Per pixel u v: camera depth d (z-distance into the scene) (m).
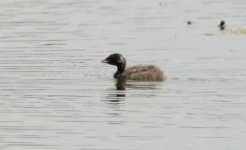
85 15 48.66
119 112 29.59
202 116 29.03
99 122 28.41
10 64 36.69
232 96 31.47
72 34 43.38
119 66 35.31
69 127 27.84
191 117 28.92
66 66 36.47
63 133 27.20
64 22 46.59
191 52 39.41
